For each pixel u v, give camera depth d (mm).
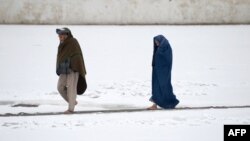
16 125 19203
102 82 30328
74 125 19172
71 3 62250
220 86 29422
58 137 17375
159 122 19719
